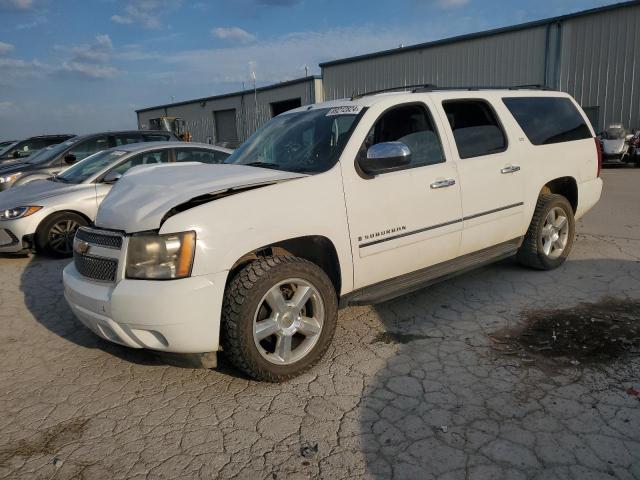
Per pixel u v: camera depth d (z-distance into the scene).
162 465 2.71
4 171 9.47
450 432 2.85
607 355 3.61
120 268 3.22
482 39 22.05
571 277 5.26
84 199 7.39
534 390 3.22
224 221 3.20
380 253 3.90
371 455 2.69
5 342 4.43
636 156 16.27
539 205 5.23
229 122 38.75
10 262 7.22
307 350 3.55
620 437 2.72
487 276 5.42
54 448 2.91
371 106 4.07
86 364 3.95
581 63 19.62
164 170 4.05
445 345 3.92
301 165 3.93
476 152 4.60
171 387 3.53
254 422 3.05
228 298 3.25
